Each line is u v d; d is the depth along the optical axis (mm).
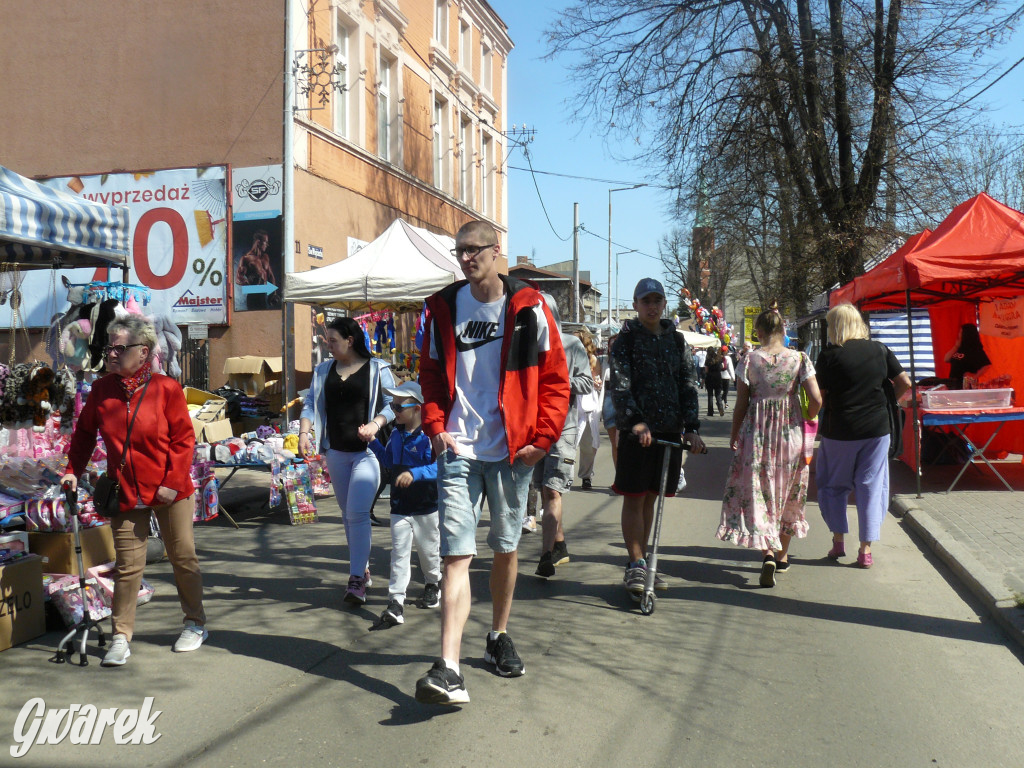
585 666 4371
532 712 3803
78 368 7340
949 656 4527
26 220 6648
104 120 15016
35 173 15289
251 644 4734
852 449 6348
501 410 3910
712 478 10984
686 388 5531
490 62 26016
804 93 16578
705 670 4320
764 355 5906
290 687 4102
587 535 7664
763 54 16156
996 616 5074
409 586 6016
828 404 6441
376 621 5148
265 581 6137
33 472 5633
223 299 14523
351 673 4285
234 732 3602
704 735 3580
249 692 4039
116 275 14844
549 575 6031
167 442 4492
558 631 4934
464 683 3914
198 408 9258
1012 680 4195
